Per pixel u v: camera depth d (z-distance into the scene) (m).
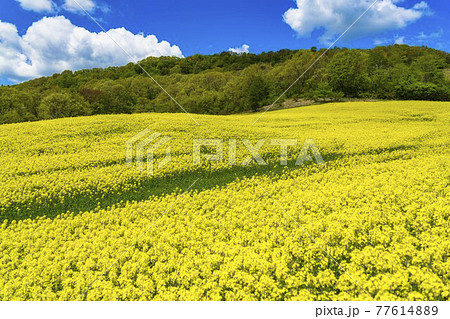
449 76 78.88
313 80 66.50
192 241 9.36
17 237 10.11
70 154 17.95
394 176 13.82
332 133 23.11
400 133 22.30
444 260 7.98
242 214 11.17
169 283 7.87
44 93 64.50
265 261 8.05
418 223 9.75
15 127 23.09
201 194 13.20
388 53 99.12
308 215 10.53
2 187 13.71
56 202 13.06
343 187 12.91
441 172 14.02
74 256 8.91
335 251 8.48
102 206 12.66
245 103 58.91
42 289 7.77
